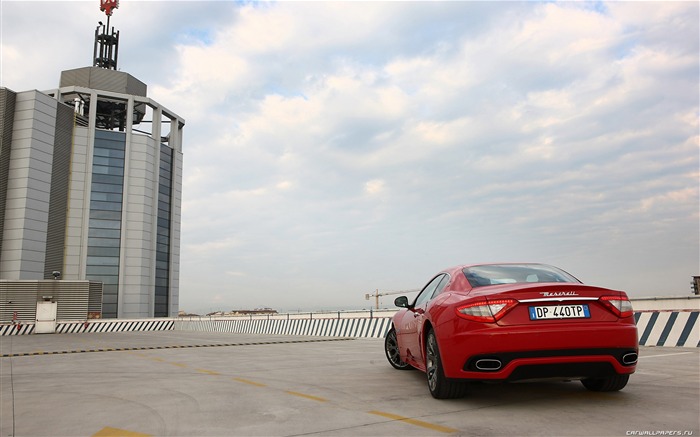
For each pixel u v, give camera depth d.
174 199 73.75
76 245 63.44
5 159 59.38
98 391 5.39
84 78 68.38
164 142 79.31
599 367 3.93
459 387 4.33
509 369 3.83
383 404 4.33
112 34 77.19
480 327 3.95
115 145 67.62
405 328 6.02
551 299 3.98
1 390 5.66
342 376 6.28
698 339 9.48
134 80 71.56
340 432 3.37
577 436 3.15
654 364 6.70
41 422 3.91
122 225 65.56
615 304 4.05
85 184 65.19
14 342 19.09
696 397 4.27
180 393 5.12
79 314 45.62
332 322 20.33
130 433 3.49
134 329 40.28
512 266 4.98
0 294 43.56
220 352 10.89
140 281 65.31
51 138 62.91
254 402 4.53
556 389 4.82
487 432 3.29
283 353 10.26
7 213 59.12
